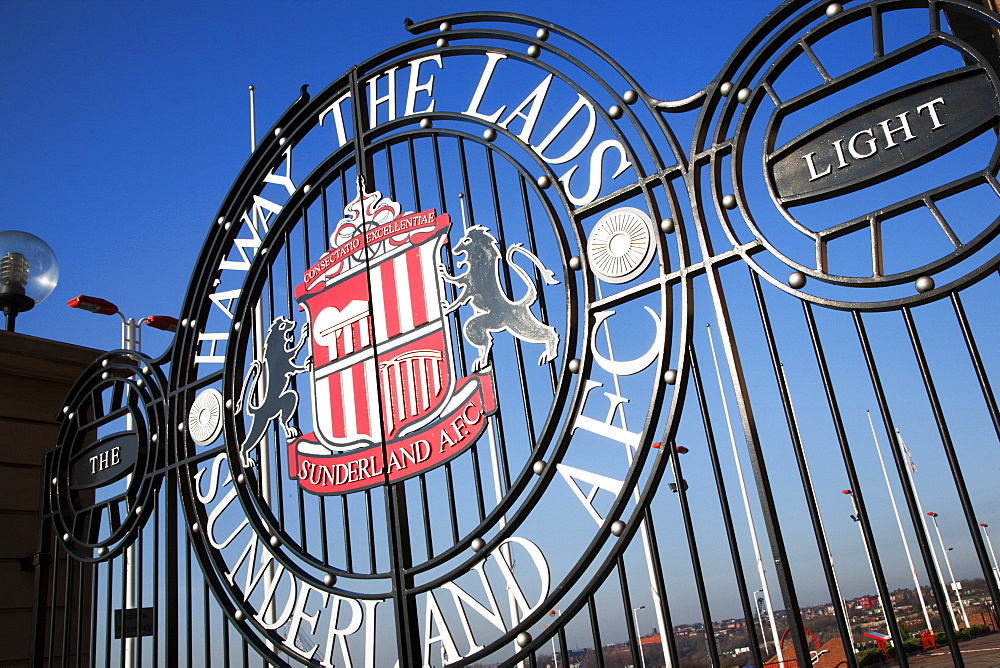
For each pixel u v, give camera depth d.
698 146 2.68
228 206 4.06
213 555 3.51
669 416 2.51
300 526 3.29
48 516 4.24
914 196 2.20
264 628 3.22
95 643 3.79
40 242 4.94
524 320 2.88
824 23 2.48
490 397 2.89
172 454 3.81
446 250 3.21
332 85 3.81
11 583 4.40
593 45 3.03
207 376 3.83
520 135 3.11
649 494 2.49
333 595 3.11
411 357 3.16
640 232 2.68
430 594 2.89
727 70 2.69
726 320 2.49
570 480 2.67
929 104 2.20
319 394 3.38
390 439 3.12
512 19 3.31
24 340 4.64
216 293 3.95
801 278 2.36
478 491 2.87
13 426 4.65
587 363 2.71
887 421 2.15
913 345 2.17
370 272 3.38
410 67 3.57
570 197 2.91
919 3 2.36
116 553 3.88
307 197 3.75
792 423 2.30
